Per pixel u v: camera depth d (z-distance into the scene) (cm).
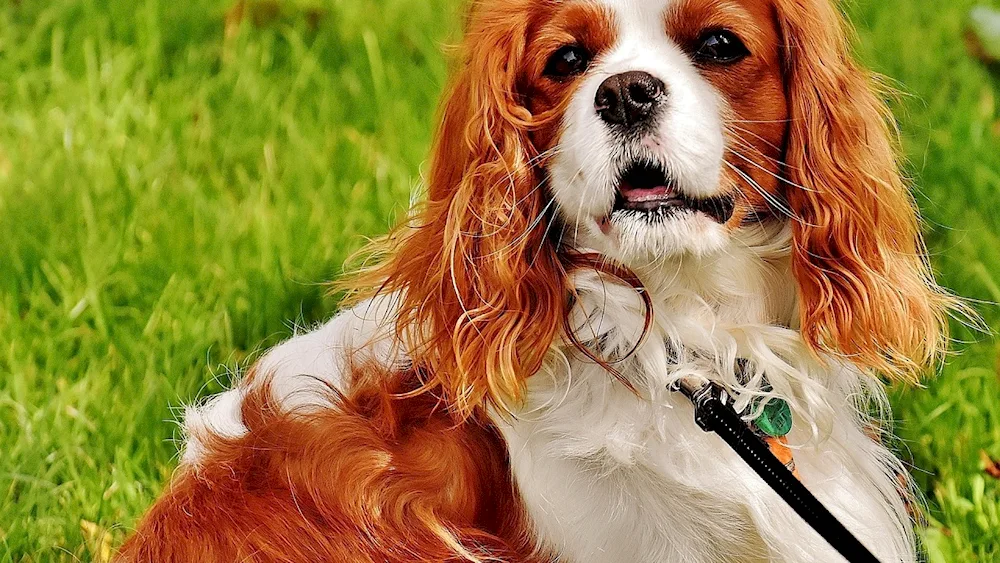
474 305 343
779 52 332
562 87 331
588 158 316
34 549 423
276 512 343
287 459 351
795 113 334
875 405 456
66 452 453
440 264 346
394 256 368
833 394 358
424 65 711
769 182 334
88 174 596
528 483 345
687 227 318
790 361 350
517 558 348
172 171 612
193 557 342
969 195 587
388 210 579
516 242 338
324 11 752
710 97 320
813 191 334
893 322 342
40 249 549
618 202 320
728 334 344
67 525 429
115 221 569
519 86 340
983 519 423
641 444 337
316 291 531
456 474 347
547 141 334
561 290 343
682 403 344
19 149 619
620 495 340
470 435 353
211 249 553
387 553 339
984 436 459
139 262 543
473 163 343
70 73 686
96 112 636
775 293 351
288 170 611
